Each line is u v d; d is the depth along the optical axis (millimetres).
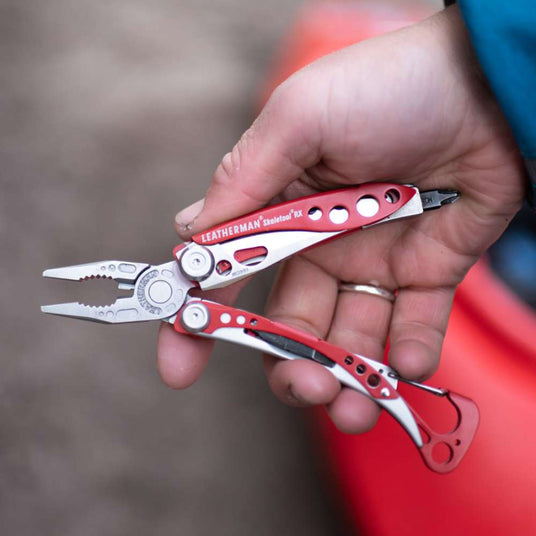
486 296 467
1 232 536
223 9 658
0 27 627
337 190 360
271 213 357
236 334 356
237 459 492
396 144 358
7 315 514
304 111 347
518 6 323
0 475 481
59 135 570
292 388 356
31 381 502
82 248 535
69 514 477
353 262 388
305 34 539
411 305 390
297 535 479
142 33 635
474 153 364
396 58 350
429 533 431
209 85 599
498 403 444
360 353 391
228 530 479
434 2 677
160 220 545
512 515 427
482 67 334
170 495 484
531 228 503
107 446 492
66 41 625
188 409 500
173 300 354
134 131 571
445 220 379
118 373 506
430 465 363
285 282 392
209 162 565
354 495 446
